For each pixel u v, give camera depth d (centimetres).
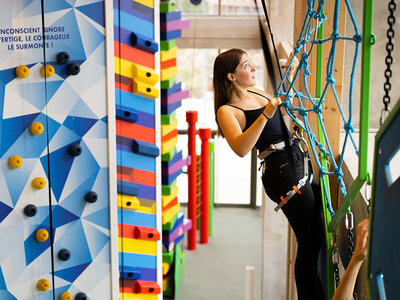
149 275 389
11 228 277
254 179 1029
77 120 278
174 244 690
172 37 556
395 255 178
